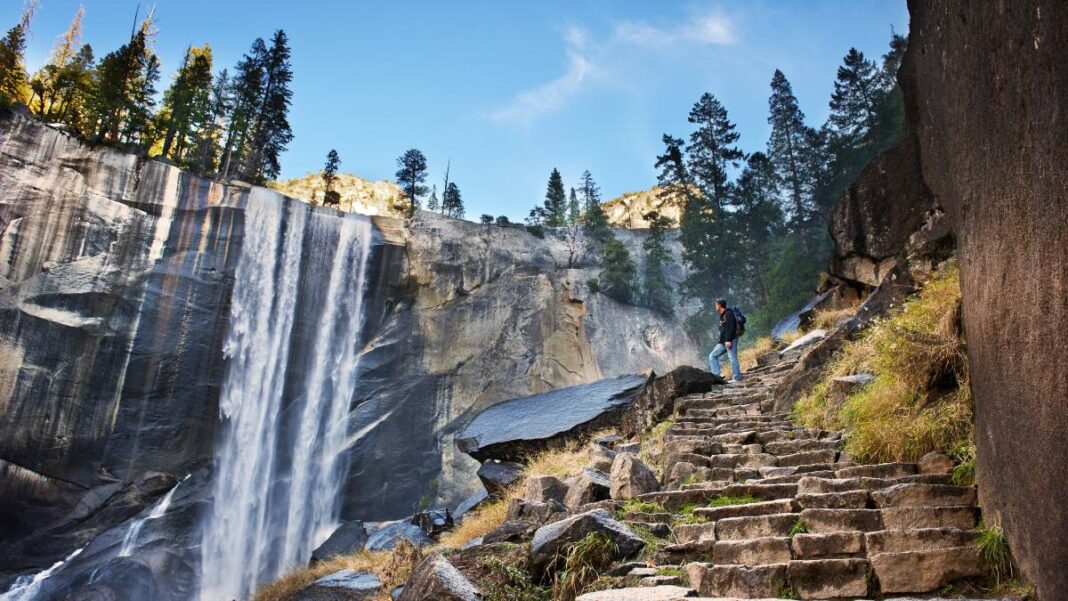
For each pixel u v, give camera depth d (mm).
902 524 4559
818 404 8258
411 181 59219
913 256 9867
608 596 4039
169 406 29953
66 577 25641
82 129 38812
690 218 42562
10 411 27250
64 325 28766
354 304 35594
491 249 39844
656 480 7148
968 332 5070
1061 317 2994
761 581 4086
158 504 28578
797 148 41625
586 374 38719
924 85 9898
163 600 26453
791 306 27375
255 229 33812
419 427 33531
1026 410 3508
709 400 10492
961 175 5105
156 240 31734
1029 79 3287
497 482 11859
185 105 42031
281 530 30516
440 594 4770
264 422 31844
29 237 29422
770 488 5926
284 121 48469
